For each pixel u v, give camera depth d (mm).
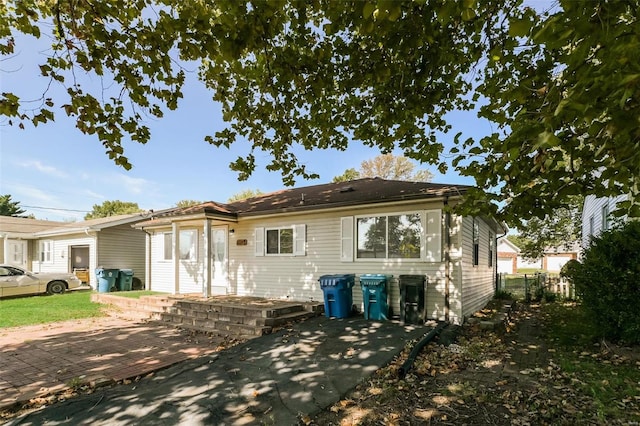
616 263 5859
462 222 8008
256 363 5355
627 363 5039
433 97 4422
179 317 8734
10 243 19719
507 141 2234
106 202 40281
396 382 4527
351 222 9367
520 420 3523
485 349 5941
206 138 5594
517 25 1945
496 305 10773
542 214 3076
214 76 4668
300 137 5961
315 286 9969
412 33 3225
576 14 1808
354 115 5398
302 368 5070
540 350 5883
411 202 8281
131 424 3557
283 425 3518
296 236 10430
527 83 2939
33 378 4945
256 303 9086
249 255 11492
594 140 2438
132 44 3566
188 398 4152
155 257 14289
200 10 3363
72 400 4172
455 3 2240
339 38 4062
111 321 9039
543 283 12852
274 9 2826
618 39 1768
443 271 8039
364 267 9141
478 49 4016
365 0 2188
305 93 4699
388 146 5668
